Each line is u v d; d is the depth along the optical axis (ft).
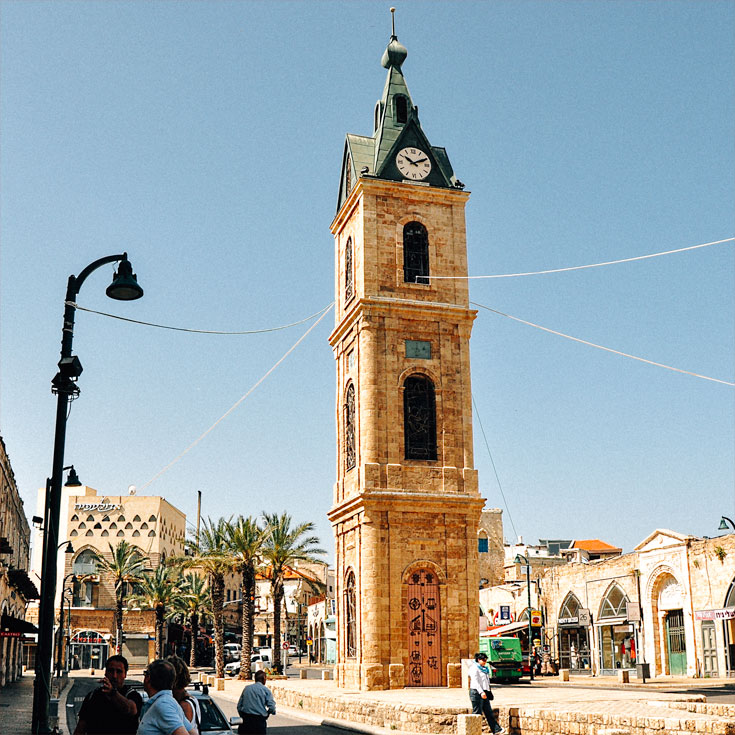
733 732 63.98
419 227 158.10
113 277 70.28
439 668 141.49
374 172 157.28
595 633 221.46
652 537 199.21
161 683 34.06
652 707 85.20
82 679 285.23
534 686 157.38
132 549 354.95
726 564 175.32
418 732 96.12
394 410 147.74
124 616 383.65
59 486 68.59
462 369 152.76
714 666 177.37
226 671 318.04
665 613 196.65
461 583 144.36
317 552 249.14
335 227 171.83
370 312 149.38
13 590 237.04
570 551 349.20
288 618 463.83
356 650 143.23
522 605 265.34
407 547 143.54
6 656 232.73
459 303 155.22
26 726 98.27
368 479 143.54
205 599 337.11
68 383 69.97
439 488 147.33
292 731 106.52
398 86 164.04
